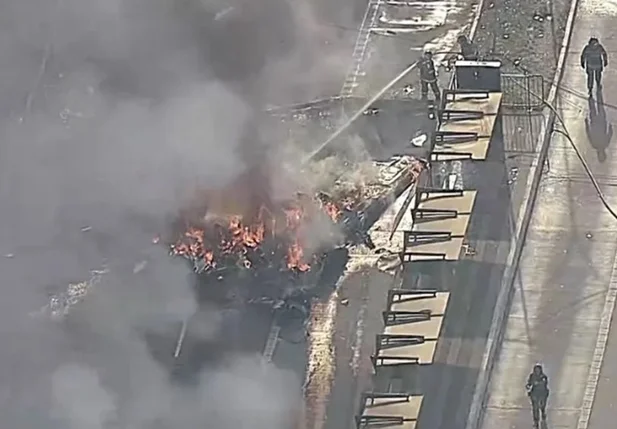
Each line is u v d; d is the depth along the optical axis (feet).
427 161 380.17
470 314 325.01
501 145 377.50
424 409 299.38
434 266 337.52
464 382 305.53
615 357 310.24
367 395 298.15
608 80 400.26
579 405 298.35
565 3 444.96
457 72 394.52
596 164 370.53
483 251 343.67
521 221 351.25
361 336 335.67
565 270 337.72
